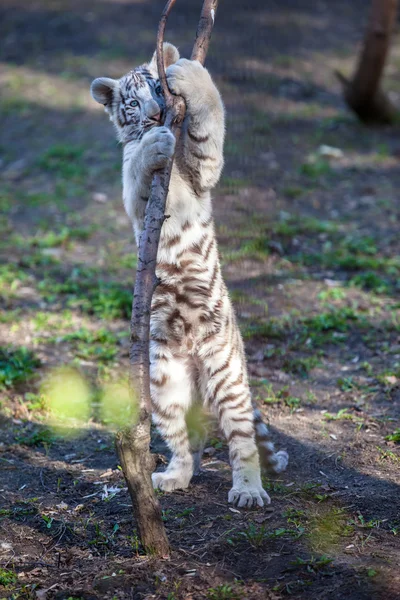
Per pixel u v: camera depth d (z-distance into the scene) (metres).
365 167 13.57
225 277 9.19
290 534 4.77
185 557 4.54
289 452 5.98
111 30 19.81
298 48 18.83
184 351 5.46
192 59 5.15
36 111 15.93
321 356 7.78
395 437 6.04
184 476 5.48
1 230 11.32
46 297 9.27
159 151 4.69
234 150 12.71
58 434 6.44
